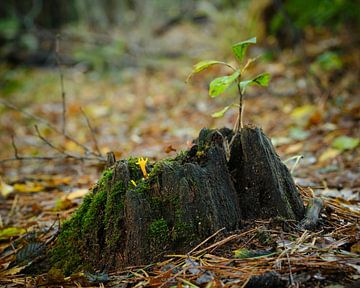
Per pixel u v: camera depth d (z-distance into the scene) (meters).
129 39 3.54
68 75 3.29
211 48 3.24
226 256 0.80
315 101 1.98
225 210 0.85
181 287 0.74
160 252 0.82
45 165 1.74
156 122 2.22
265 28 2.71
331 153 1.47
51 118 2.46
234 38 2.91
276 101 2.13
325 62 2.17
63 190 1.42
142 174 0.87
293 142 1.66
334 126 1.69
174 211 0.83
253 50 2.72
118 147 1.84
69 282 0.81
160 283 0.76
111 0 4.12
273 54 2.63
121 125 2.25
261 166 0.87
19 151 1.98
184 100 2.47
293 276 0.75
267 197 0.87
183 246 0.82
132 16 4.12
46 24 4.05
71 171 1.62
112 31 3.84
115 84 3.04
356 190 1.20
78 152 1.85
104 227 0.86
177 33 3.97
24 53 3.54
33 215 1.22
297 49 2.43
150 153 1.66
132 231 0.82
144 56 3.30
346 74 2.14
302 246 0.81
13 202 1.36
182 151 0.91
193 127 2.02
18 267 0.91
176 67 3.08
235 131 0.92
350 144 1.50
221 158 0.87
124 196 0.85
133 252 0.82
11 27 3.54
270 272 0.74
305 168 1.42
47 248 0.93
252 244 0.82
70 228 0.90
